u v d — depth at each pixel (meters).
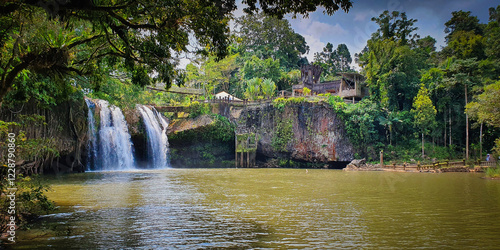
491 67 48.31
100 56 12.19
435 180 26.86
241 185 22.73
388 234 9.92
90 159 36.62
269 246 8.80
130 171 36.34
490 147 48.62
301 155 46.94
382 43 52.00
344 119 46.84
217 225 11.02
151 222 11.41
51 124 29.58
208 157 46.69
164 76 12.34
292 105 47.59
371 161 46.06
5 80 10.08
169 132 44.97
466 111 41.22
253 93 58.81
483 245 8.80
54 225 10.91
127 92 36.44
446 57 58.53
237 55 69.81
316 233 10.05
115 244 8.90
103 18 10.38
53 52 10.35
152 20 10.78
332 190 20.05
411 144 49.28
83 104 34.12
